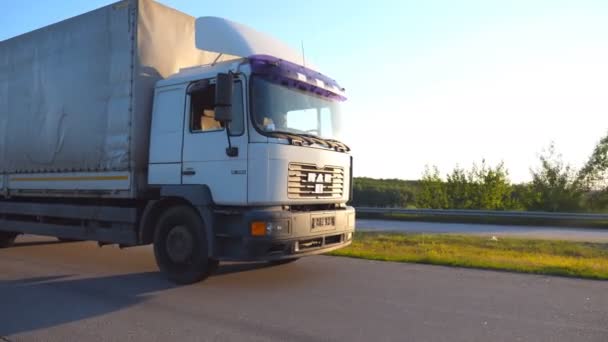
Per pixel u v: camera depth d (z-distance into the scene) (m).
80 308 5.58
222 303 5.80
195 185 6.51
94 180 7.61
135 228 7.23
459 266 8.23
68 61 8.10
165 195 6.74
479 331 4.71
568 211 25.62
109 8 7.48
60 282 7.02
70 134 7.98
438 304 5.71
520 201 27.08
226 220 6.30
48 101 8.43
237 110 6.22
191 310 5.49
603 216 17.94
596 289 6.47
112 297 6.11
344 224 7.22
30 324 4.97
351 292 6.34
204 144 6.50
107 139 7.38
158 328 4.83
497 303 5.75
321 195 6.85
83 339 4.50
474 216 21.08
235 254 6.18
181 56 7.66
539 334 4.62
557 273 7.46
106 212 7.55
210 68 6.74
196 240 6.61
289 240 6.19
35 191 8.70
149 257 9.33
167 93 6.98
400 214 23.06
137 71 7.05
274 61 6.40
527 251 10.58
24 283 6.96
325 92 7.30
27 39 8.94
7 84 9.34
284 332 4.69
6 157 9.30
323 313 5.34
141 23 7.12
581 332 4.68
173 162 6.82
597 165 25.39
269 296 6.12
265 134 6.14
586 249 10.91
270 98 6.37
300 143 6.50
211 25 6.96
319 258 9.10
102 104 7.48
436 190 28.64
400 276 7.38
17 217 9.45
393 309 5.50
